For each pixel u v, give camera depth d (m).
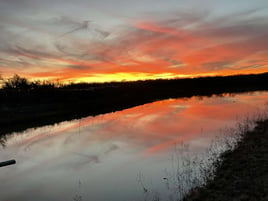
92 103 45.66
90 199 8.70
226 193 7.68
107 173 11.24
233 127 18.28
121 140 17.59
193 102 45.16
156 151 13.95
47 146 17.22
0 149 16.92
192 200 7.70
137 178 10.24
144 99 57.31
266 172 8.52
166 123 23.55
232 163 10.20
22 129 24.42
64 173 11.71
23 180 11.04
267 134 13.86
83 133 21.05
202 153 12.65
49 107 39.00
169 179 9.73
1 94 39.47
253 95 55.00
